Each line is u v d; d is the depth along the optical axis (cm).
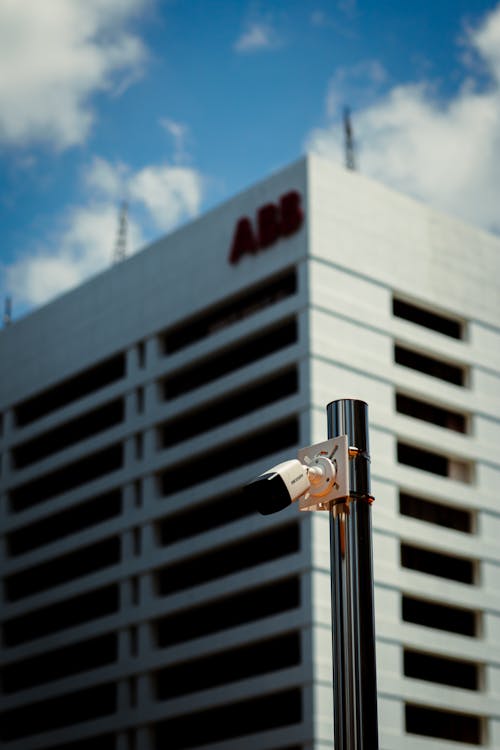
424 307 8406
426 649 7444
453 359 8344
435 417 8194
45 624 8931
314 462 870
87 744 8319
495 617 7862
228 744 7294
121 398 8888
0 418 9938
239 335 8069
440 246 8569
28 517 9288
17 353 9988
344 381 7662
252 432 7769
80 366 9325
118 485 8631
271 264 8031
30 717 8788
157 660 7938
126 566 8388
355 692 800
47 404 9669
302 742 6869
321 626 7050
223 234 8456
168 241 8906
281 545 7506
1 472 9694
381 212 8306
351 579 832
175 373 8544
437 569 7794
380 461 7638
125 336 9000
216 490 7888
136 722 7931
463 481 8162
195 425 8331
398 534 7556
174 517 8262
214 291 8381
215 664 7675
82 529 8906
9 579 9325
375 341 7919
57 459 9219
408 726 7312
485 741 7531
